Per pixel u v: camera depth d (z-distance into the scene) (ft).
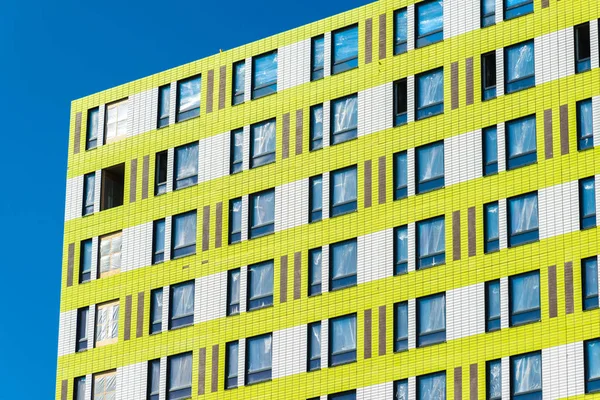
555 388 384.27
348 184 417.69
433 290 401.49
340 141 421.18
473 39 411.34
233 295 424.87
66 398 437.58
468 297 397.39
